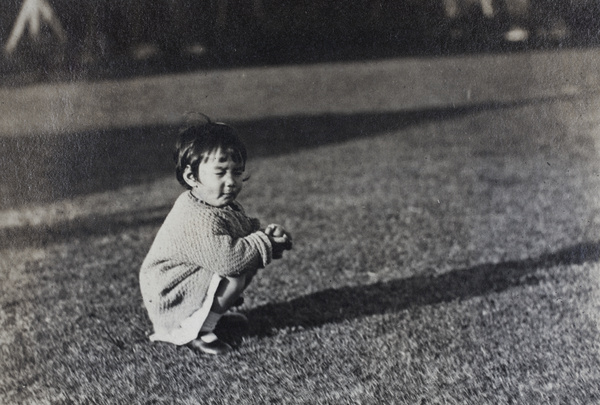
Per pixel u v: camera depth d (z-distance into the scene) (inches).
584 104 246.1
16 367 84.3
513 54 319.3
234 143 87.7
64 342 91.4
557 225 141.9
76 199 174.2
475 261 122.0
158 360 85.2
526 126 248.2
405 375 79.9
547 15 282.2
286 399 75.0
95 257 129.0
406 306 101.3
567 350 85.5
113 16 371.9
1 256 130.5
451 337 90.0
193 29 480.4
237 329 93.7
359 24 516.7
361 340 89.6
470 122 275.0
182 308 87.4
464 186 183.9
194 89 402.6
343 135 278.7
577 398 74.1
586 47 241.9
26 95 269.6
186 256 85.5
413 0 467.5
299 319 97.0
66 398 76.4
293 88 418.9
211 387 78.0
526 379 78.5
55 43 305.6
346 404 73.8
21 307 104.8
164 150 235.9
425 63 439.2
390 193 180.4
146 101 347.6
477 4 384.5
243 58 505.7
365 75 445.7
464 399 74.3
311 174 208.1
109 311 102.2
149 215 159.8
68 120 246.4
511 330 91.8
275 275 116.9
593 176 182.7
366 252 129.5
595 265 116.2
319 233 143.9
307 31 510.0
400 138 263.3
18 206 165.9
